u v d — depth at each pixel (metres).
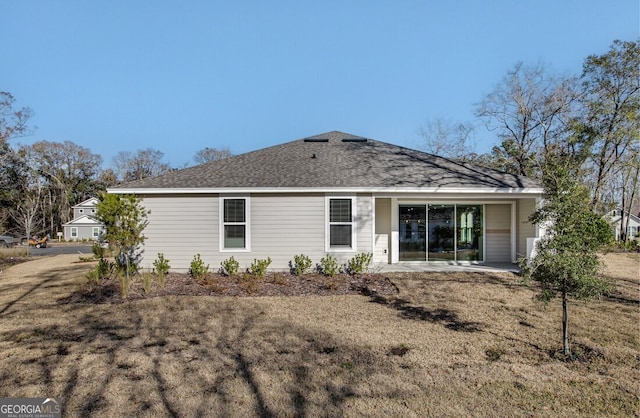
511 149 29.47
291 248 13.20
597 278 5.67
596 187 26.83
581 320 7.79
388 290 10.55
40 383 4.85
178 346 6.23
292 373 5.14
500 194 13.30
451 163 16.08
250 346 6.23
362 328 7.23
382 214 14.98
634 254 19.58
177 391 4.61
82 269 15.55
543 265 5.69
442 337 6.70
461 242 14.99
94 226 52.59
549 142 27.91
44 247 37.62
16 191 50.09
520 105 29.06
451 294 10.05
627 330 7.13
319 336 6.74
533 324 7.50
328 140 18.25
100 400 4.40
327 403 4.34
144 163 67.38
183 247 13.16
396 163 15.48
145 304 9.15
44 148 58.25
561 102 27.22
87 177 64.44
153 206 13.19
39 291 10.86
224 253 13.15
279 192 13.19
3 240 38.53
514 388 4.73
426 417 4.07
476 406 4.29
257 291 10.51
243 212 13.25
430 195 13.31
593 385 4.81
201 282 11.45
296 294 10.21
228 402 4.35
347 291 10.52
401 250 14.84
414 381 4.91
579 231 5.60
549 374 5.14
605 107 25.20
